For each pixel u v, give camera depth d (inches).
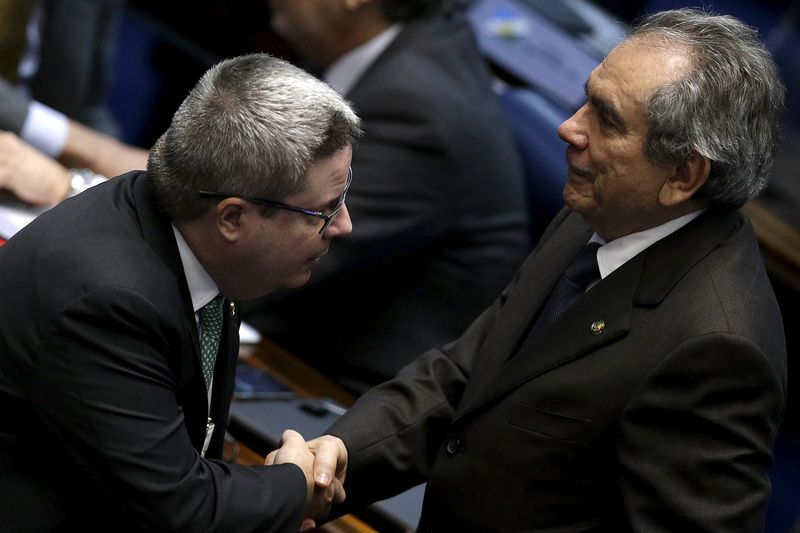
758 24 681.6
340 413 385.7
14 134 477.7
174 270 264.1
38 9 589.3
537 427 280.8
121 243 258.5
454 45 481.7
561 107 622.8
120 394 250.5
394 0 468.4
